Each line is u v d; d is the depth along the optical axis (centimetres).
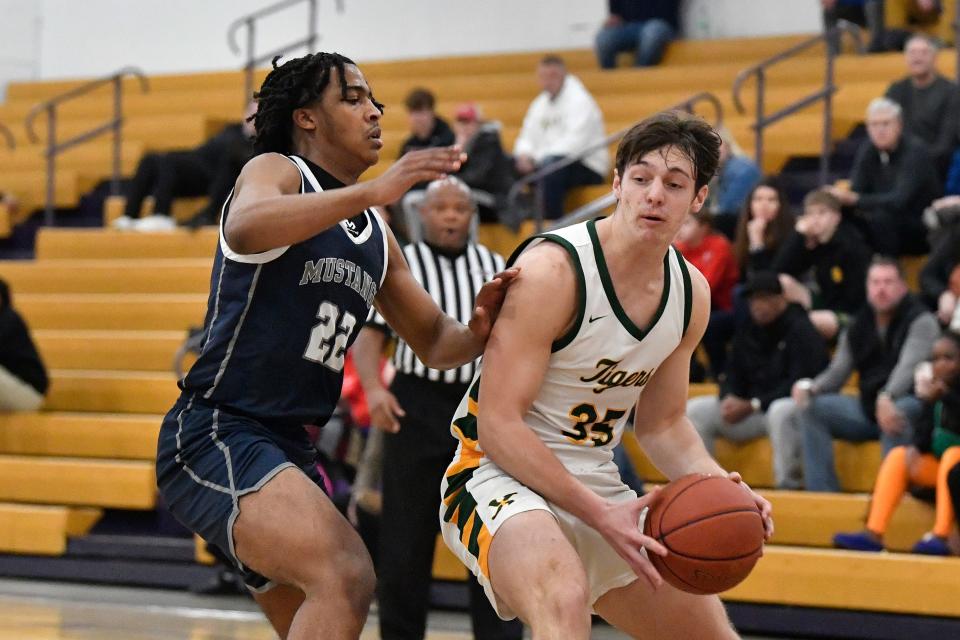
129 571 1356
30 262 1812
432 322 673
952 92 1512
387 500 973
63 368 1608
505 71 2192
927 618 1067
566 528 607
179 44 2461
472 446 632
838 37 1900
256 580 634
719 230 1445
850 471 1192
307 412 624
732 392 1219
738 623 1123
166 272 1705
